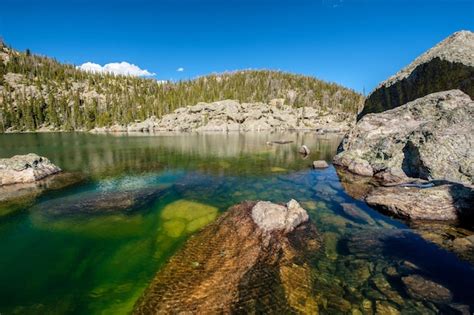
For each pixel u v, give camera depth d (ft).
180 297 24.85
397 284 25.46
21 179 64.44
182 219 43.42
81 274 28.81
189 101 548.72
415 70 93.81
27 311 23.24
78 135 282.36
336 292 24.80
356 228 38.73
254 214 39.34
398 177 59.88
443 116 59.62
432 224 38.55
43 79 554.46
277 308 22.86
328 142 189.47
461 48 80.53
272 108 517.14
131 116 460.96
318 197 54.54
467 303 22.20
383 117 83.82
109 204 49.19
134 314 23.13
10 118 371.56
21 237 36.47
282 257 30.66
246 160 103.04
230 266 29.25
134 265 30.71
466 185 42.34
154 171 81.25
